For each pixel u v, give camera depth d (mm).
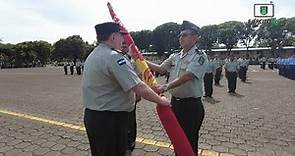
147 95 2725
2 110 8539
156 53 71000
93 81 2781
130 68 2695
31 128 6375
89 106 2834
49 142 5402
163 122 3055
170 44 68312
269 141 5562
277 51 78062
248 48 81375
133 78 2668
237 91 14141
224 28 79188
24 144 5305
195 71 3518
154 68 3998
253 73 32656
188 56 3646
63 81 22359
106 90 2768
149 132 6102
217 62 17234
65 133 5961
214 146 5234
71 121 7043
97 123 2793
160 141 5453
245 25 79188
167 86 3475
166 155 4758
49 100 10898
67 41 87312
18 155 4785
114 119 2814
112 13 3320
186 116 3750
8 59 80688
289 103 10164
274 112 8414
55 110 8617
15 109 8758
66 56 88312
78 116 7672
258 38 80250
